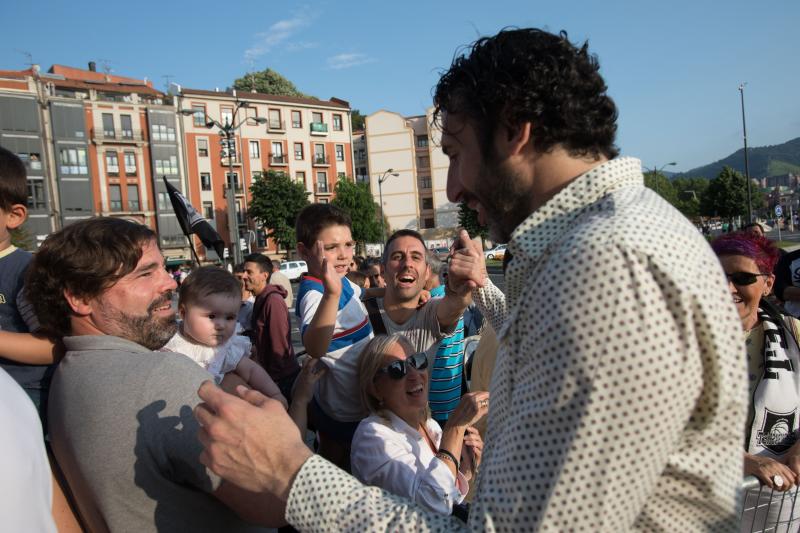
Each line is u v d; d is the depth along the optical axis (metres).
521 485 0.82
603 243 0.82
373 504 0.97
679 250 0.83
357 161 60.38
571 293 0.81
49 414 1.45
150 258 1.58
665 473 0.84
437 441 2.39
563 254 0.86
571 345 0.79
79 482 1.35
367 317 2.80
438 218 57.91
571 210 0.99
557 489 0.78
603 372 0.77
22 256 2.07
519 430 0.85
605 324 0.77
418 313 2.87
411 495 1.86
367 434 2.04
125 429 1.30
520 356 0.92
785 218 67.69
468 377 3.73
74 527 1.46
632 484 0.78
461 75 1.13
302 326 2.59
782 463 1.96
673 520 0.86
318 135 50.53
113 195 41.44
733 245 2.20
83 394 1.35
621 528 0.80
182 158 43.72
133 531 1.31
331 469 1.02
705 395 0.82
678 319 0.79
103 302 1.50
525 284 1.01
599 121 1.05
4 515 0.95
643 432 0.76
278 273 6.58
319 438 2.67
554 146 1.04
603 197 0.98
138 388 1.34
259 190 42.88
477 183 1.13
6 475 0.96
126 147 41.75
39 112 38.62
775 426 2.12
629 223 0.85
